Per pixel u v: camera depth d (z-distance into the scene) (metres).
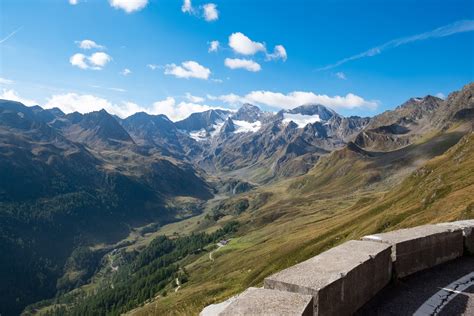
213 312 8.16
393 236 12.30
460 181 101.38
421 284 11.48
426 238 12.77
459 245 14.30
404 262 11.84
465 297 10.68
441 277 12.14
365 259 9.62
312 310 6.87
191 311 21.53
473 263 13.64
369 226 114.81
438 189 102.44
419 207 103.06
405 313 9.50
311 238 146.62
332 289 7.72
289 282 7.48
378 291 10.51
